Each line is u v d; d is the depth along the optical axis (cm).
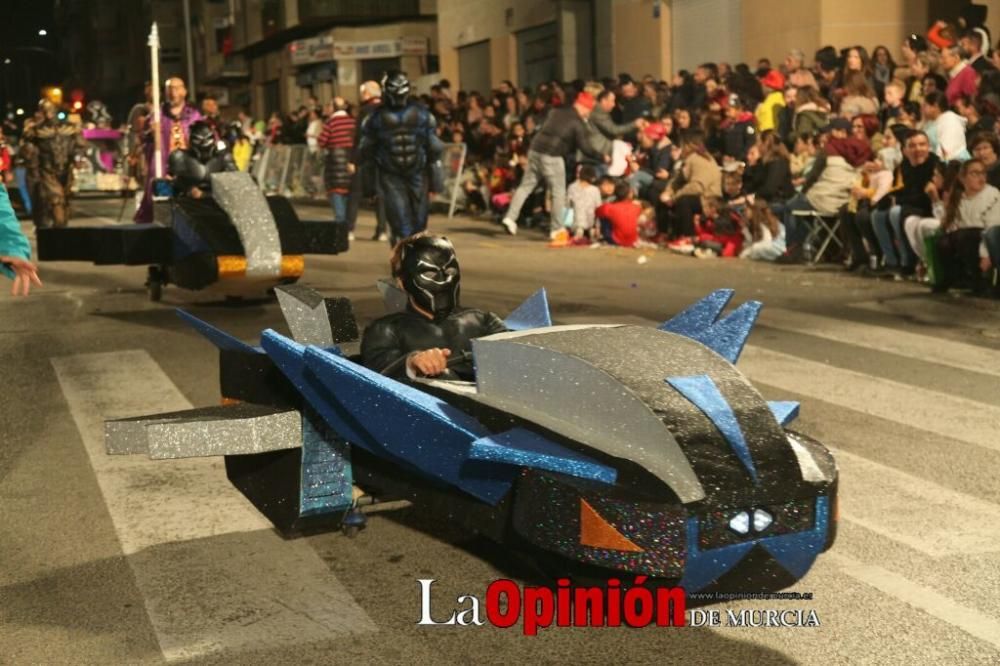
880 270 1323
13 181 2552
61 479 606
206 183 1184
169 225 1109
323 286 1291
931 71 1520
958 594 446
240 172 1130
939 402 750
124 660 399
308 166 2952
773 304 1135
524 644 406
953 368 848
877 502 557
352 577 469
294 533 505
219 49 6450
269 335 470
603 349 412
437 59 4659
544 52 3145
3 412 752
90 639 416
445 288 497
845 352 906
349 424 464
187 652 404
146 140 1329
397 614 432
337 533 518
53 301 1214
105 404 766
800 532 381
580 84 2083
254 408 489
